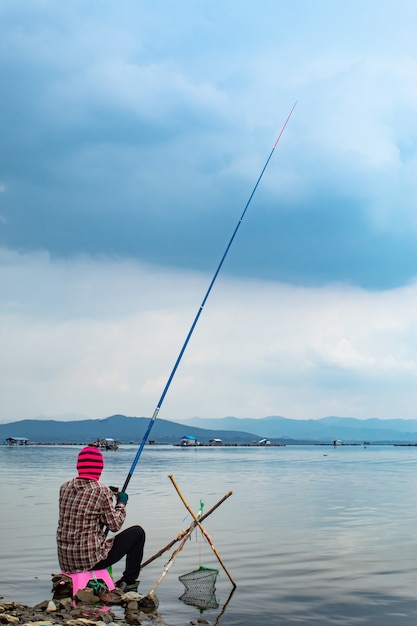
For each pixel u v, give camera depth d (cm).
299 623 739
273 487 2636
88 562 877
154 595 823
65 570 884
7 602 789
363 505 1916
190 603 827
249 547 1212
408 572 997
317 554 1141
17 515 1708
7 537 1334
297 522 1545
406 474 3575
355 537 1320
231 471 3953
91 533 884
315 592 880
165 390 1119
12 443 18050
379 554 1138
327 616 766
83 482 892
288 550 1180
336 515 1680
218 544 1248
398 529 1427
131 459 6159
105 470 3978
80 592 845
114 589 884
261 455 8062
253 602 830
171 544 941
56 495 2297
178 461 5688
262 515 1681
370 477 3312
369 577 964
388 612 783
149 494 2311
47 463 5147
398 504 1941
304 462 5509
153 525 1502
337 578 959
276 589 897
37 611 778
